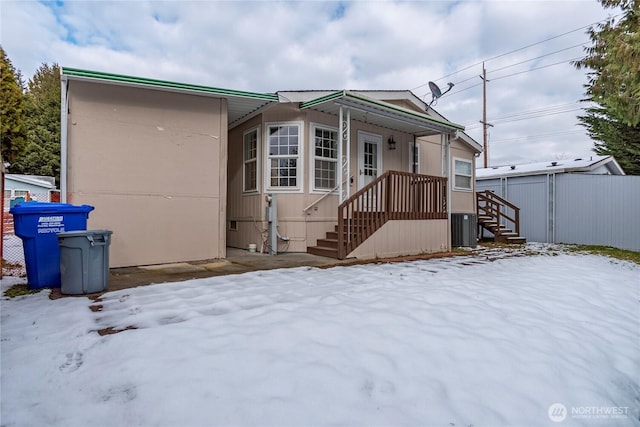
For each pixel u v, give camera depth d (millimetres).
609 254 8852
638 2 6512
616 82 7340
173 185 6148
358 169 8547
